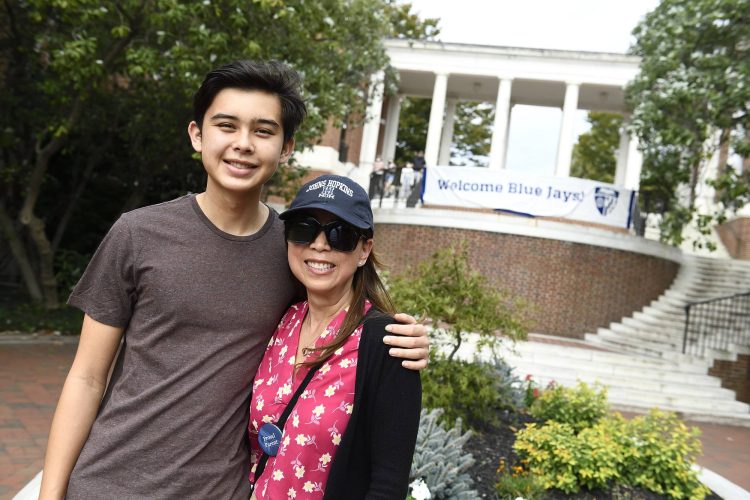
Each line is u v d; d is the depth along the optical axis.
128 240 1.63
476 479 4.55
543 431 4.91
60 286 11.32
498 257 13.07
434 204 14.14
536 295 12.88
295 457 1.52
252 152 1.65
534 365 9.70
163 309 1.62
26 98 9.65
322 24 8.70
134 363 1.64
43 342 8.44
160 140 10.97
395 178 16.03
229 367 1.65
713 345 11.51
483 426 5.80
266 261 1.75
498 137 20.62
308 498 1.51
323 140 18.39
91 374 1.67
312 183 1.68
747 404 9.52
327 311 1.70
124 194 13.61
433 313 5.30
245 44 7.79
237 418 1.69
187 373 1.61
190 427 1.59
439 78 21.02
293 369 1.64
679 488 4.55
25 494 3.58
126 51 8.20
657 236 16.45
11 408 5.50
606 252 13.03
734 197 11.24
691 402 9.27
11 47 9.41
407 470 1.46
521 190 13.60
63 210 12.67
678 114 11.69
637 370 9.91
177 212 1.71
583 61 20.00
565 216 13.54
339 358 1.54
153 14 7.49
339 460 1.47
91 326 1.66
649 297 13.48
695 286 14.03
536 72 20.41
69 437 1.62
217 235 1.70
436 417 4.35
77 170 12.30
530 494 4.11
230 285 1.67
